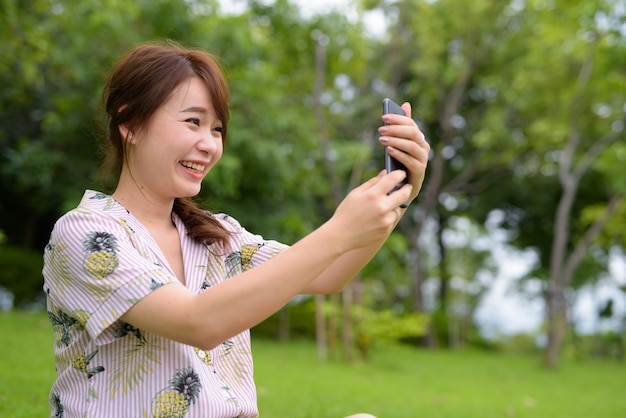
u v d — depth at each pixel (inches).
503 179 711.7
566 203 502.0
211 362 59.0
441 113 637.3
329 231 48.6
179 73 57.5
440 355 536.4
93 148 441.4
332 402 227.6
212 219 64.7
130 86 57.8
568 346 733.9
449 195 727.1
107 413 54.0
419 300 642.2
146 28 419.8
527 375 430.6
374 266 511.5
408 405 243.0
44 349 270.2
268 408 198.5
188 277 59.7
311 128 539.2
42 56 317.1
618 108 476.1
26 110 482.6
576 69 479.5
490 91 653.9
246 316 48.0
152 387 54.4
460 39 595.2
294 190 501.7
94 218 55.3
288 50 522.9
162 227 61.3
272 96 456.8
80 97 415.5
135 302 50.4
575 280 727.1
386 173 52.8
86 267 52.7
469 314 789.2
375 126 643.5
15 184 488.4
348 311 394.3
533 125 535.2
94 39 408.8
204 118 58.7
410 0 588.1
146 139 58.1
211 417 55.2
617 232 592.1
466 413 235.5
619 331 724.7
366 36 575.2
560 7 449.7
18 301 481.7
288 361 364.2
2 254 474.6
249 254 66.0
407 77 668.7
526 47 569.6
